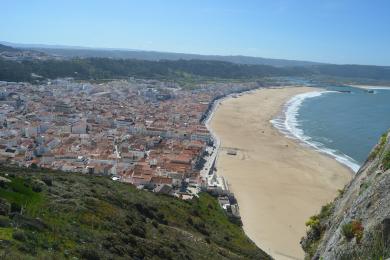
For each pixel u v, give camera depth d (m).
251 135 191.50
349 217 27.22
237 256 60.44
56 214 47.16
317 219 37.09
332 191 116.50
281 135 192.50
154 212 72.19
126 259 38.22
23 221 37.31
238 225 91.94
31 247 31.66
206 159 147.75
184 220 76.12
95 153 142.75
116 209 58.44
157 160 137.00
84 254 34.56
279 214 99.62
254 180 125.00
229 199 108.00
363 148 169.75
